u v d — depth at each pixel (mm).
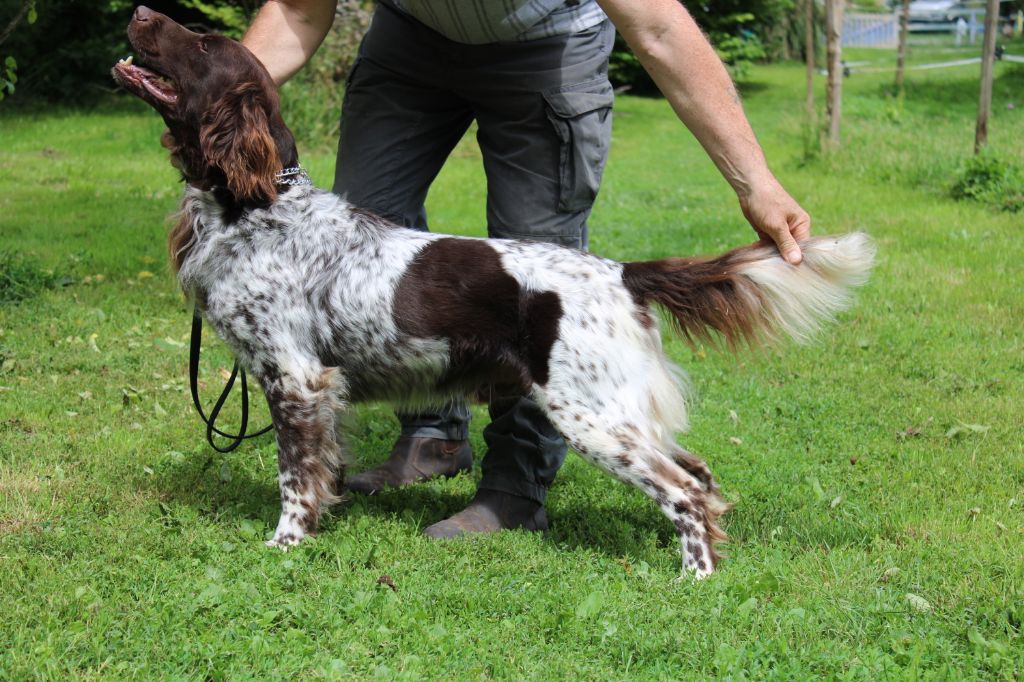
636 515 4043
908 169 12203
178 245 3682
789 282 3461
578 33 3771
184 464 4266
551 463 3924
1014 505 4023
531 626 3010
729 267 3498
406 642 2879
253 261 3590
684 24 3387
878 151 13414
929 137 14586
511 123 3816
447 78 3826
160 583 3119
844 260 3428
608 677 2756
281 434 3631
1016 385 5496
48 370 5395
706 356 6051
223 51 3510
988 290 7285
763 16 28031
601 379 3457
